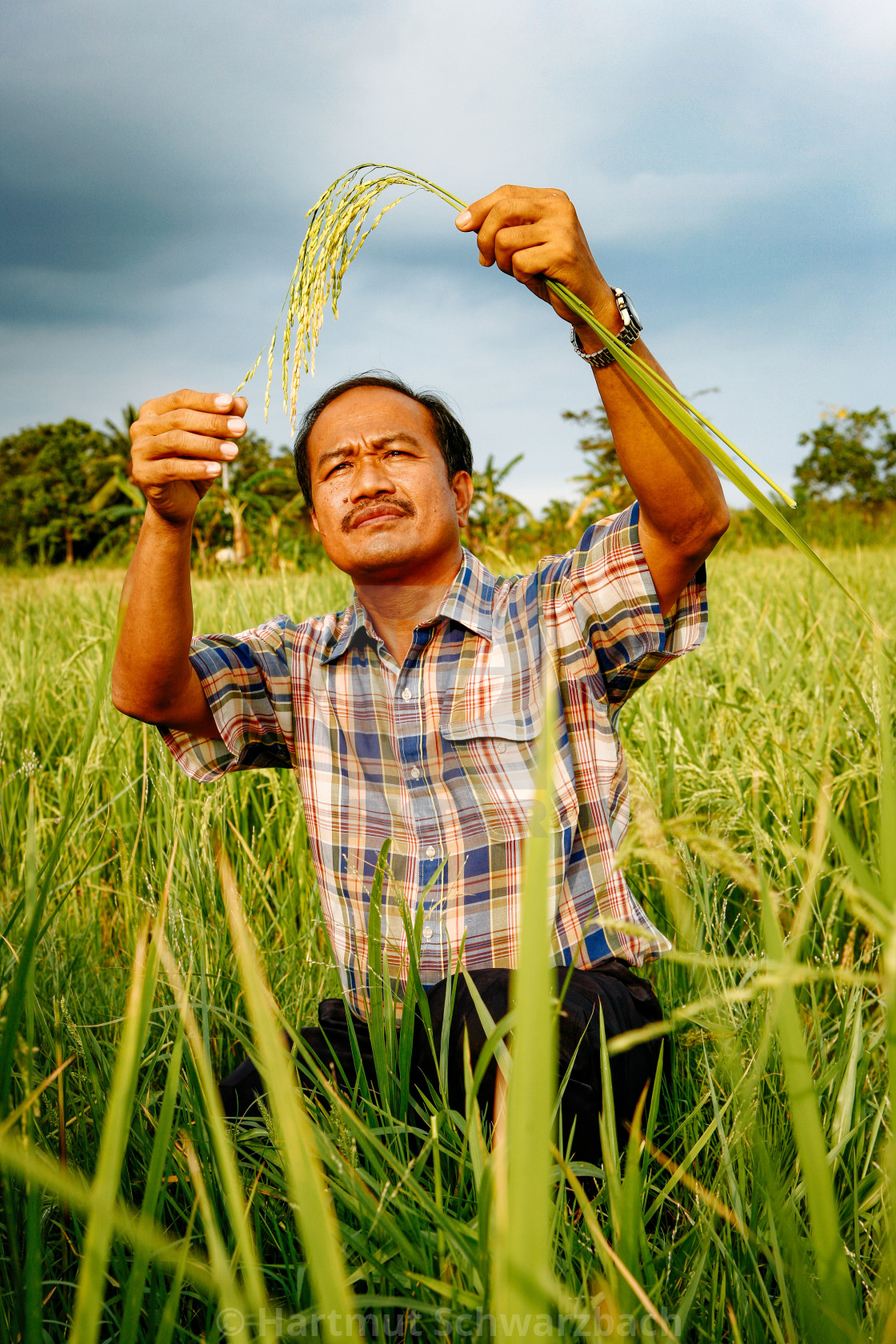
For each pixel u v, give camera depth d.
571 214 1.41
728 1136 1.37
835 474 33.88
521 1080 0.53
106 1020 1.89
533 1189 0.52
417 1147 1.56
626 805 1.96
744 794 2.62
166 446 1.52
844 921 2.26
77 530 35.06
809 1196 0.78
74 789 1.16
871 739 2.93
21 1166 0.65
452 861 1.82
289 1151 0.62
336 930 1.92
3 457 50.69
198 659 2.00
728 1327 1.18
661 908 2.40
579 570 1.93
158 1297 1.12
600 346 1.54
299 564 11.08
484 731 1.85
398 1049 1.55
